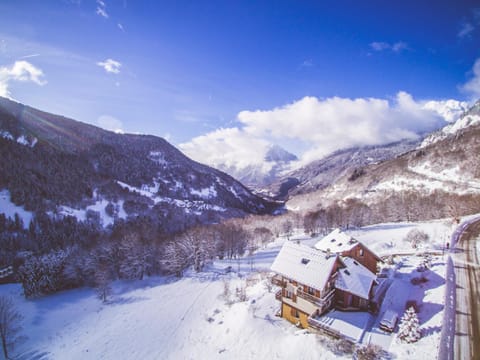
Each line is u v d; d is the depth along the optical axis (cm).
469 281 3609
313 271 3569
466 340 2531
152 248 8088
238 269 7431
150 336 4419
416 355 2442
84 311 5725
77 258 7250
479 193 10706
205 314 4850
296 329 3509
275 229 11819
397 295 3647
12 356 4350
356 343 2797
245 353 3238
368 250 4544
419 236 5881
